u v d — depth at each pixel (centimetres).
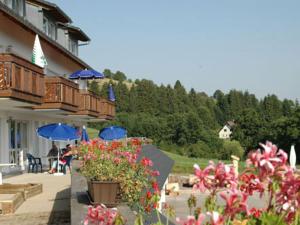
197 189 309
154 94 10919
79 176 1166
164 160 1756
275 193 307
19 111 2352
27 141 2570
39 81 2002
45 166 2755
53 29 3238
